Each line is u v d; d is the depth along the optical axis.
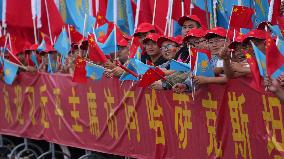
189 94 14.31
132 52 16.44
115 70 15.94
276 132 12.36
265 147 12.66
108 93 17.00
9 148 22.80
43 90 19.67
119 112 16.67
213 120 13.80
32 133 20.41
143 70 14.94
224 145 13.62
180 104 14.65
